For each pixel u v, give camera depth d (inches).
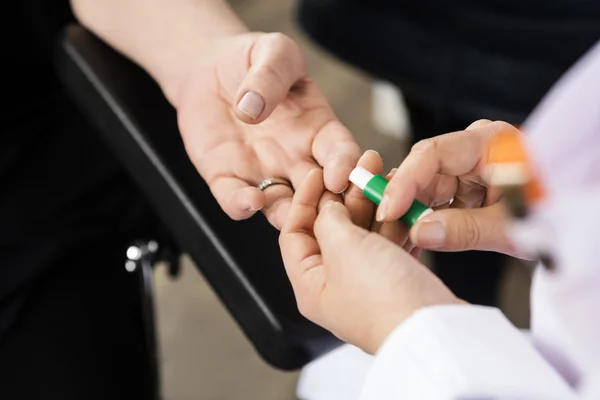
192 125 28.4
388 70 37.2
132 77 29.9
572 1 32.9
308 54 61.1
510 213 20.3
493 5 34.0
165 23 30.0
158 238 32.2
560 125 19.2
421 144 24.0
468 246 23.6
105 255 32.1
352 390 31.6
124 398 29.9
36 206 31.7
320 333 25.5
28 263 30.9
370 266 22.8
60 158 32.7
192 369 44.0
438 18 35.0
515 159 20.1
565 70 32.9
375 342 22.9
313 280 24.0
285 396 42.5
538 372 21.2
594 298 19.6
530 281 44.4
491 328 21.8
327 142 27.6
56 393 29.6
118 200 32.6
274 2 65.0
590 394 20.2
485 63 34.4
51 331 30.4
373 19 36.6
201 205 27.1
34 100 33.4
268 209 27.0
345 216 23.7
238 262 26.3
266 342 25.8
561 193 19.4
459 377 21.2
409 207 23.9
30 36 32.9
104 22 30.5
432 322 21.7
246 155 27.9
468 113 35.7
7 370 29.8
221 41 29.3
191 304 46.9
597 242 19.2
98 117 29.5
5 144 32.6
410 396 21.6
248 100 26.8
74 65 30.4
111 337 30.6
